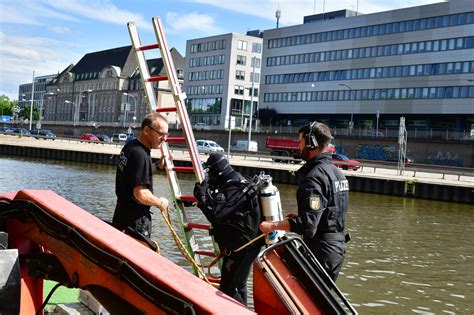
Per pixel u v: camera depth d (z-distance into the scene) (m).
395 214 27.55
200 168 5.46
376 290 12.23
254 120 103.06
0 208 3.64
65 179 35.31
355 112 83.19
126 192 4.85
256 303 3.53
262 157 55.88
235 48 110.62
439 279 13.59
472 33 69.81
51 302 5.33
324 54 88.19
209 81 114.75
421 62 75.25
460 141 64.12
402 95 77.19
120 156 4.92
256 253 4.55
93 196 26.69
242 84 111.62
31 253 3.58
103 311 4.85
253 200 4.44
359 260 15.20
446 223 24.97
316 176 4.29
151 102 5.84
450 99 71.62
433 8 74.00
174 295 2.70
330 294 3.56
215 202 4.47
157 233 16.09
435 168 55.03
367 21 82.25
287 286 3.48
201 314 2.58
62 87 165.62
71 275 3.30
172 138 5.66
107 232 3.25
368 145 71.94
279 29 95.50
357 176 39.56
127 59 145.25
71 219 3.32
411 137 68.50
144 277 2.84
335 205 4.34
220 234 4.52
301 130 4.52
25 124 151.12
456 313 10.92
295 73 92.69
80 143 73.75
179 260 13.03
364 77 82.38
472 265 15.45
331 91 86.75
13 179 33.66
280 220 4.39
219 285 4.77
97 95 148.12
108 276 3.05
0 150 57.97
